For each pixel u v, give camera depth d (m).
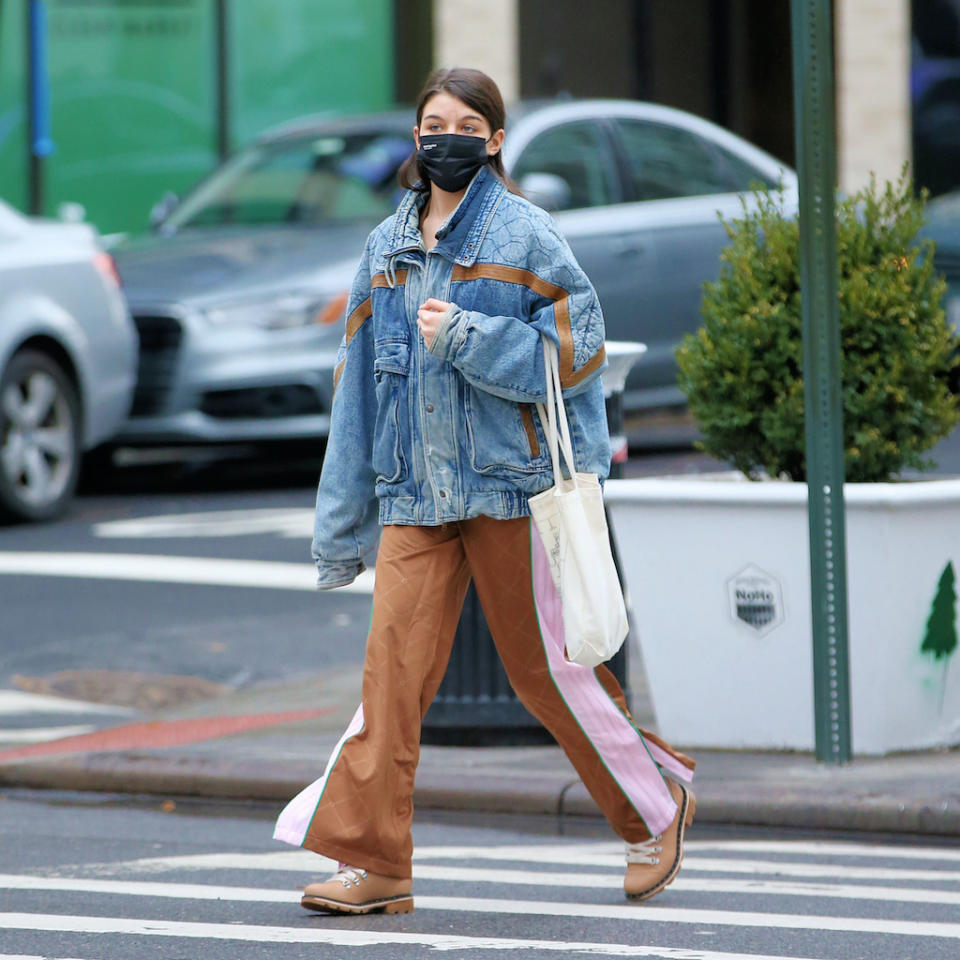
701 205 47.88
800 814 20.94
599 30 74.88
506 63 66.94
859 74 70.94
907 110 71.00
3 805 23.17
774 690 22.97
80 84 63.19
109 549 37.88
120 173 63.78
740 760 22.75
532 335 16.31
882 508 22.12
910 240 23.53
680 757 17.59
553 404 16.42
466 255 16.41
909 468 24.03
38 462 40.56
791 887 18.44
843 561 21.86
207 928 16.92
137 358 42.66
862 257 23.33
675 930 16.72
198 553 37.41
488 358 16.16
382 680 16.69
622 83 75.56
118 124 63.66
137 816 22.47
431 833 21.25
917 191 71.12
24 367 40.03
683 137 48.50
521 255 16.42
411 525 16.73
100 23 63.31
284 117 65.69
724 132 49.66
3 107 62.22
